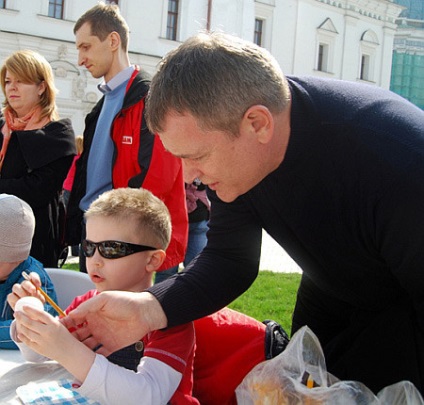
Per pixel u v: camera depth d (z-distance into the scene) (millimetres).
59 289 2424
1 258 2129
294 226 1659
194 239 4445
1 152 3201
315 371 1631
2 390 1613
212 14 21562
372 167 1489
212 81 1364
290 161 1535
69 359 1520
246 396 1679
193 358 1858
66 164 3195
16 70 3160
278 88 1439
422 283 1566
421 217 1458
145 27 20016
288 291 6379
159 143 3111
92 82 18531
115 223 1929
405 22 40438
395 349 1773
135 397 1558
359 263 1689
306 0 25281
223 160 1446
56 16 18078
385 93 1656
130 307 1610
